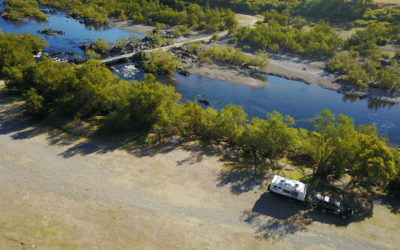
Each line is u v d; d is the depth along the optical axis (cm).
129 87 7738
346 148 5262
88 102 7450
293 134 6006
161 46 15062
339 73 13575
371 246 4338
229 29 18775
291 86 12325
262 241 4291
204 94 10950
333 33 17388
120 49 14150
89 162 5722
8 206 4391
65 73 7962
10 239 3819
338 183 5759
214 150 6594
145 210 4659
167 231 4300
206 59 13838
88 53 12469
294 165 6291
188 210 4762
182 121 7112
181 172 5700
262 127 6216
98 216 4425
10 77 8081
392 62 13700
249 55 15250
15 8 18862
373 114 10600
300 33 16650
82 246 3878
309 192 5338
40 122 7131
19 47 10438
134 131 7038
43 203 4553
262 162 6266
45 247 3791
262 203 5031
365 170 5147
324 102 11162
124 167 5678
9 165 5366
